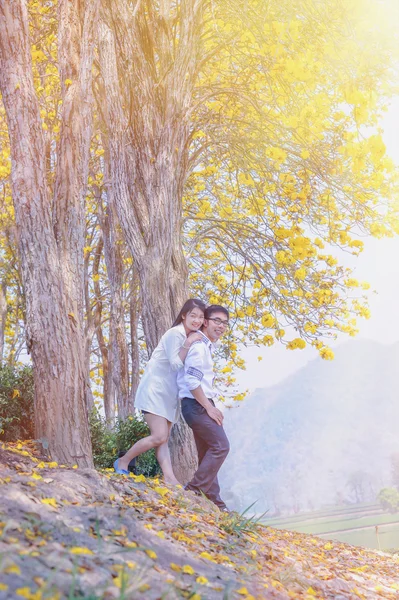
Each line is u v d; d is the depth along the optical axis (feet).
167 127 29.32
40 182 19.06
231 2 27.96
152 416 18.24
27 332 18.03
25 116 19.20
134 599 7.22
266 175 35.24
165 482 17.37
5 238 43.96
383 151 21.43
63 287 18.45
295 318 35.86
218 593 8.74
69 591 6.85
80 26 22.36
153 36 31.27
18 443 21.62
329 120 28.17
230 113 35.88
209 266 49.96
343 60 20.72
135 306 59.62
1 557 6.99
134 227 29.04
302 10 23.17
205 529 13.11
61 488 11.69
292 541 18.53
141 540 10.30
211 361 18.22
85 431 17.93
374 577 16.06
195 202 45.32
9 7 19.65
